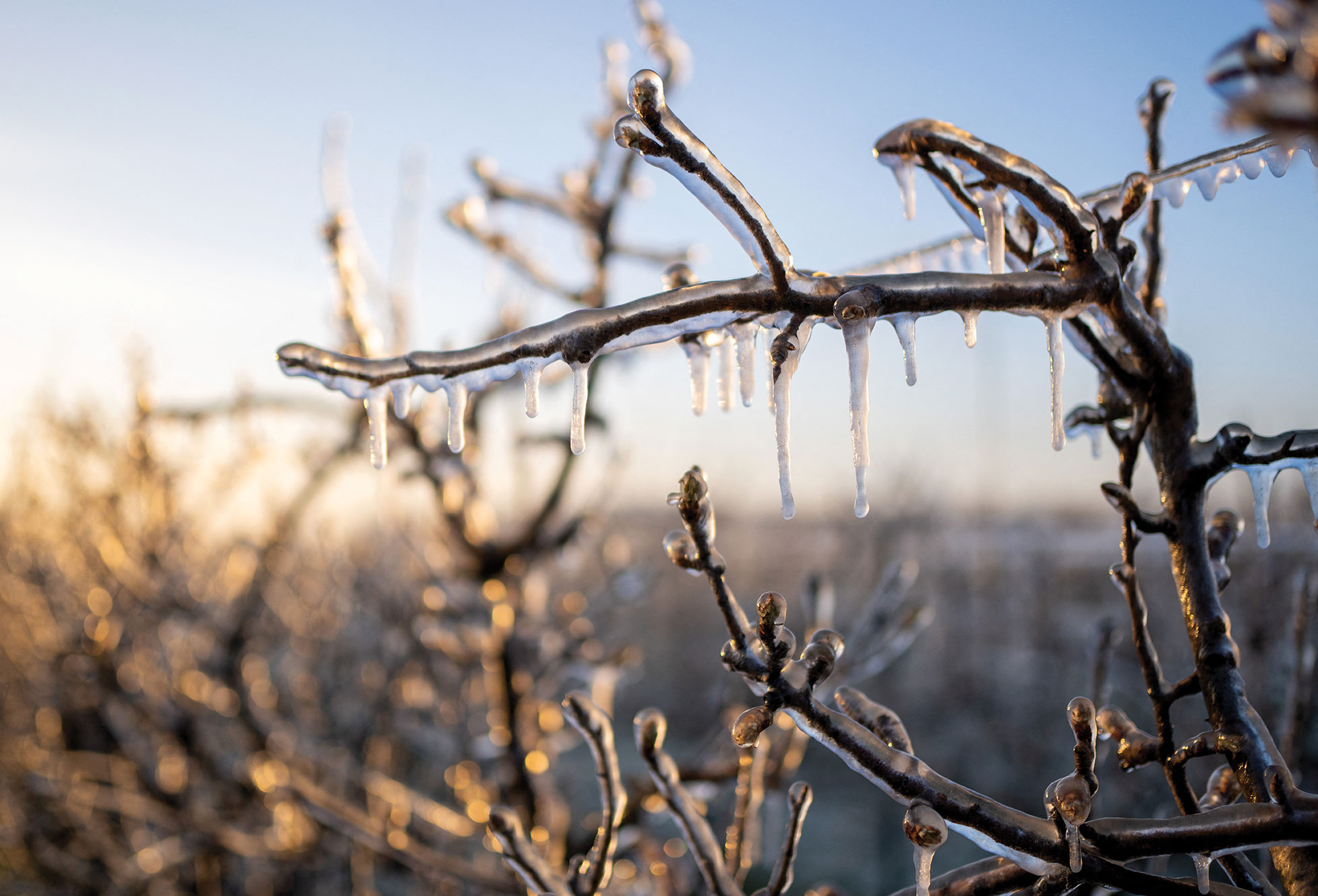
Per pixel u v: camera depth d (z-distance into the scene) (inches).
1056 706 303.3
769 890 54.7
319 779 192.9
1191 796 46.2
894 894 45.0
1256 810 37.5
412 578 187.9
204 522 216.4
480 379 47.1
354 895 170.9
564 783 186.1
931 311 41.6
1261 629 105.7
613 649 154.9
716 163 39.5
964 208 49.3
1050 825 39.1
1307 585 69.6
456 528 125.0
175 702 189.5
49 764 232.1
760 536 641.0
